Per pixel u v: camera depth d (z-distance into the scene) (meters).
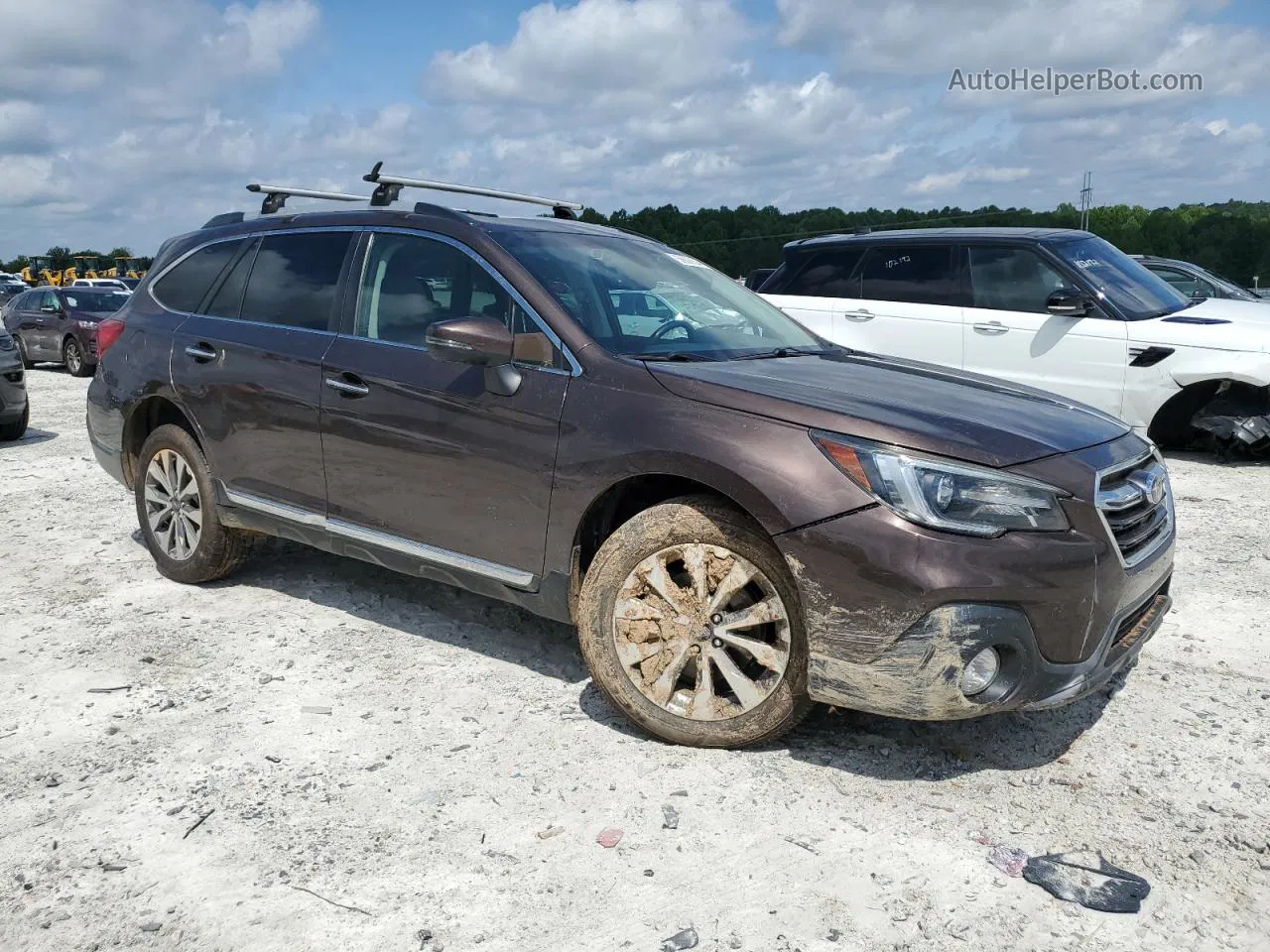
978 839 2.88
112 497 7.37
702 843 2.85
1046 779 3.22
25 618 4.70
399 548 4.04
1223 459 8.52
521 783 3.17
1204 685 3.98
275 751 3.39
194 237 5.24
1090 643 3.07
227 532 4.90
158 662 4.14
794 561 3.06
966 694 2.98
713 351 3.88
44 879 2.71
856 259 9.40
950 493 2.94
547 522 3.57
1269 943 2.46
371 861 2.77
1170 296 8.84
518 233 4.09
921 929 2.50
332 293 4.39
